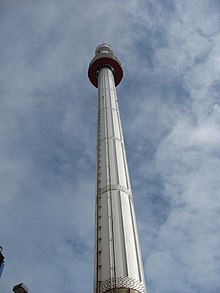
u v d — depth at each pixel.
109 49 61.78
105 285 21.84
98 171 32.44
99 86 49.56
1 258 30.64
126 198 28.88
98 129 39.12
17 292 27.25
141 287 21.80
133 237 25.38
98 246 25.16
